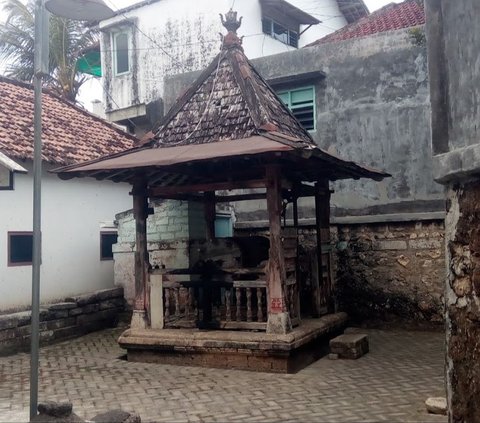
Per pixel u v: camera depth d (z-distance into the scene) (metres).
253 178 7.73
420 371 7.04
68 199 10.65
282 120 8.12
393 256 10.21
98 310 10.52
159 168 7.55
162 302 7.96
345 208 10.79
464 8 4.23
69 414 4.64
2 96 11.96
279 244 7.21
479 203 4.04
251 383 6.57
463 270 4.25
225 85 8.10
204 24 16.98
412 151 10.26
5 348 8.61
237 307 7.53
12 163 6.12
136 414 5.18
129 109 17.34
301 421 5.26
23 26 18.53
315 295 8.48
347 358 7.78
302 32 19.86
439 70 4.61
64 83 18.91
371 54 10.64
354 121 10.74
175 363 7.61
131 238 11.00
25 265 9.60
